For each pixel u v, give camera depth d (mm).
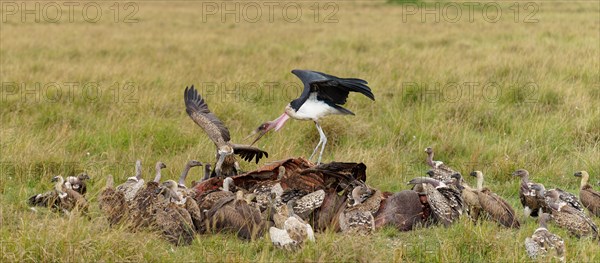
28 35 31719
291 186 10273
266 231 9250
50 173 12078
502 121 15297
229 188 10242
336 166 10000
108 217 9359
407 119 15352
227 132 11555
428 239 9281
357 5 53656
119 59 24766
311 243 8414
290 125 15062
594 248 8648
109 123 14984
